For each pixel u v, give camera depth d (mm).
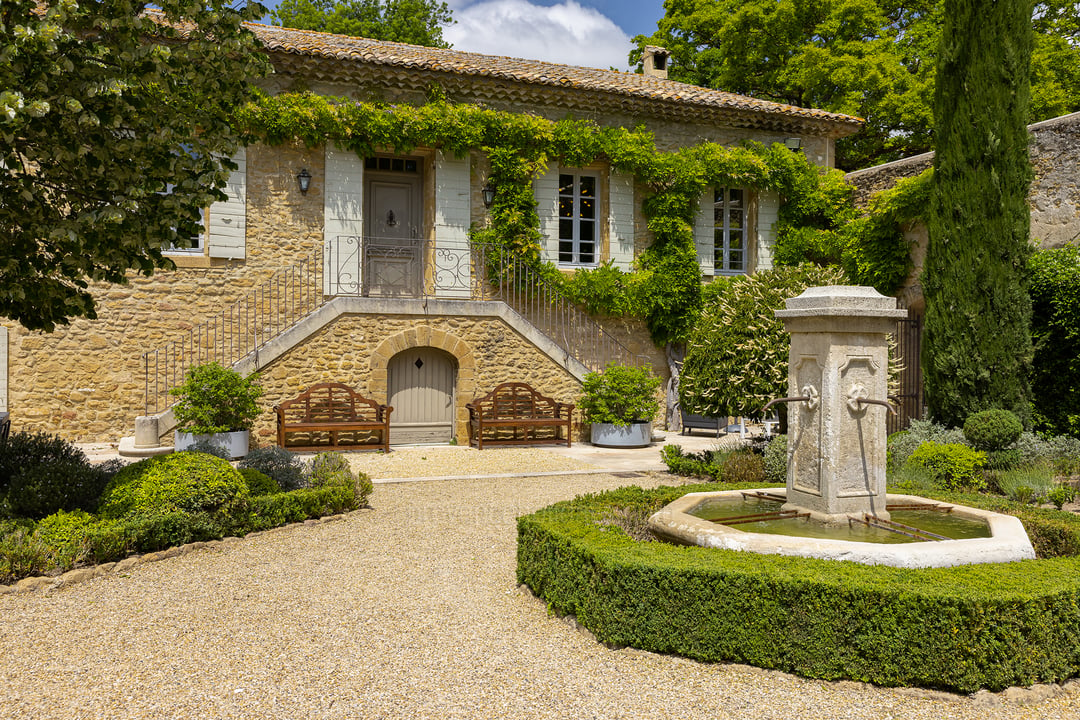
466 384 12867
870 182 15688
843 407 5031
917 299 13961
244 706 3314
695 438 14656
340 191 13609
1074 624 3689
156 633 4211
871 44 18500
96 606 4680
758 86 21000
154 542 5805
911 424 10664
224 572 5453
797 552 4293
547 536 4734
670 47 22188
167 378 12492
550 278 14727
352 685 3543
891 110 18391
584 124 15023
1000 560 4332
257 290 13133
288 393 11742
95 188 5836
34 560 5074
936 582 3738
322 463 8102
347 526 6945
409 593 4973
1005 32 10406
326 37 15102
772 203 16469
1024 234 10359
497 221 14539
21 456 7551
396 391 12906
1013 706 3441
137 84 5738
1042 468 8703
